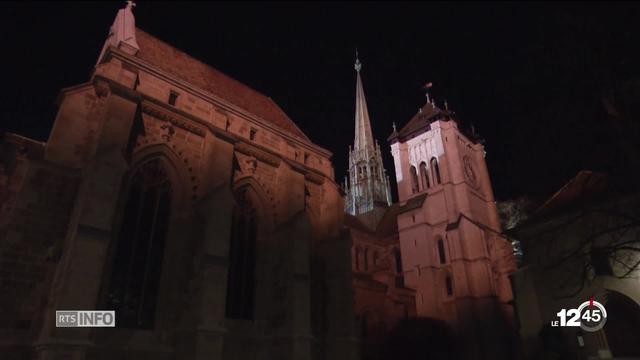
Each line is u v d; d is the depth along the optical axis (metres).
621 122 17.48
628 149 17.42
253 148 26.72
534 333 26.12
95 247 16.45
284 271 24.41
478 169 59.66
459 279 46.28
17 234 16.44
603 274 23.88
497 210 56.44
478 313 44.16
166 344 19.03
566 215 25.86
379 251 56.22
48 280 16.70
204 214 21.39
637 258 22.70
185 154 22.98
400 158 60.34
